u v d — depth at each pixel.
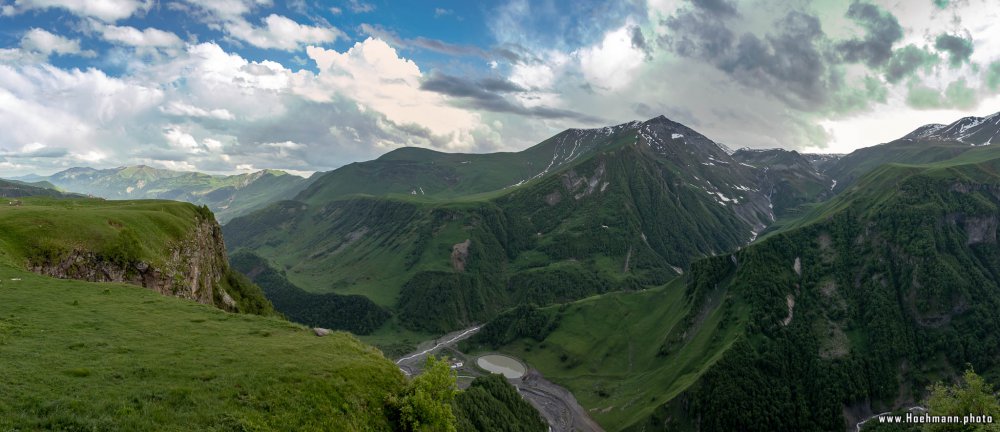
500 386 171.25
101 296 59.66
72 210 93.00
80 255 78.94
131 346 42.81
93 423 28.44
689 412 184.75
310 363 43.62
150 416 30.72
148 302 60.12
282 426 34.25
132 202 131.88
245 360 42.47
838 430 181.88
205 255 123.81
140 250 88.88
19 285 57.94
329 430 36.16
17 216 79.44
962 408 59.50
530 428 157.75
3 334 40.94
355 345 52.41
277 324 57.16
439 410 42.94
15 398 29.25
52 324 46.16
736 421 178.25
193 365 39.78
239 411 33.84
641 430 184.25
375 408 41.31
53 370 34.66
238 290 143.25
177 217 117.62
